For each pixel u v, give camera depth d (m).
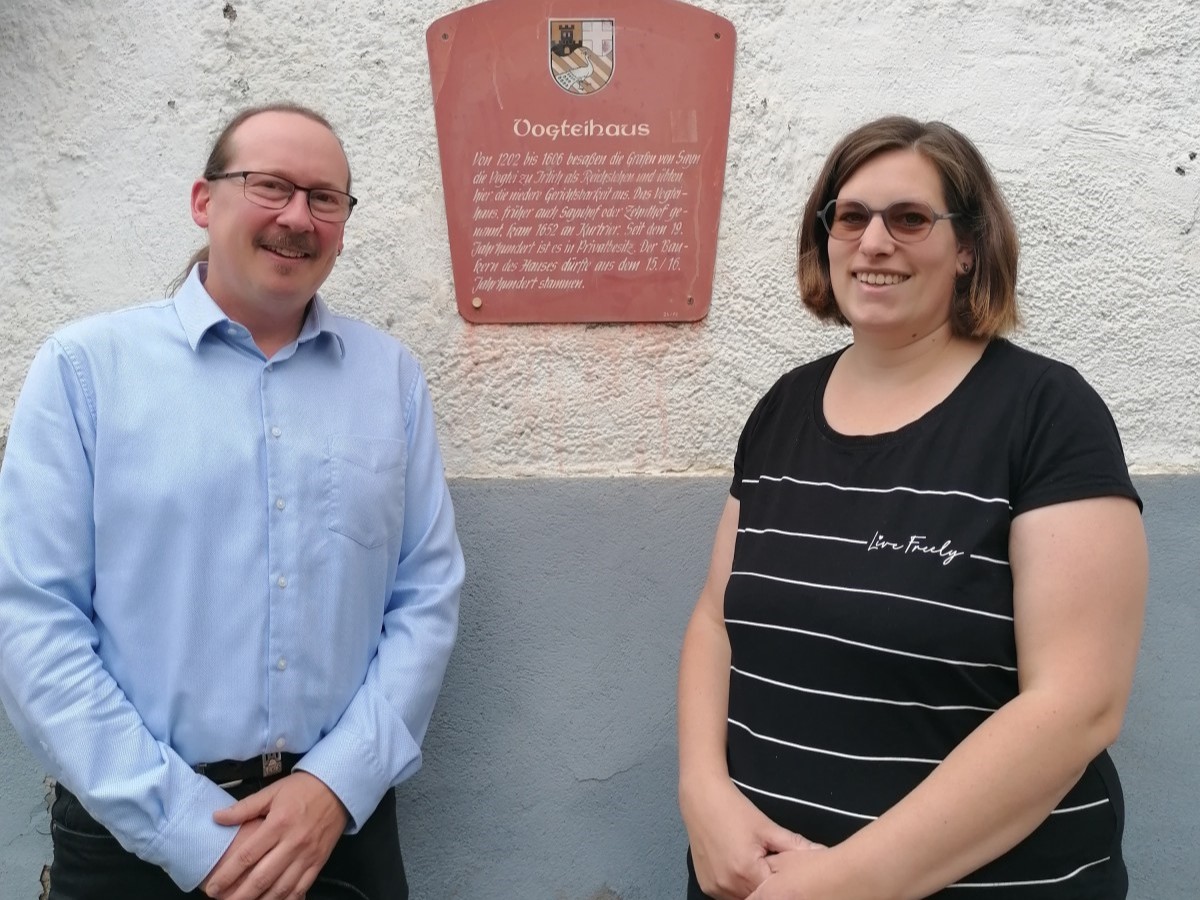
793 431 1.51
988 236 1.40
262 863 1.46
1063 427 1.27
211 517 1.50
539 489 2.03
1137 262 2.04
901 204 1.37
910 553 1.29
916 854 1.21
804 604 1.35
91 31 2.00
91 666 1.45
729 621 1.46
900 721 1.29
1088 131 2.03
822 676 1.33
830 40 2.02
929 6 2.02
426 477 1.74
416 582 1.71
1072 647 1.22
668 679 2.04
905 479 1.33
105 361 1.52
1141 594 1.25
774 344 2.04
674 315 2.04
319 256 1.60
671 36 2.00
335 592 1.58
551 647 2.04
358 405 1.66
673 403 2.05
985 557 1.26
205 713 1.50
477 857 2.05
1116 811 1.35
